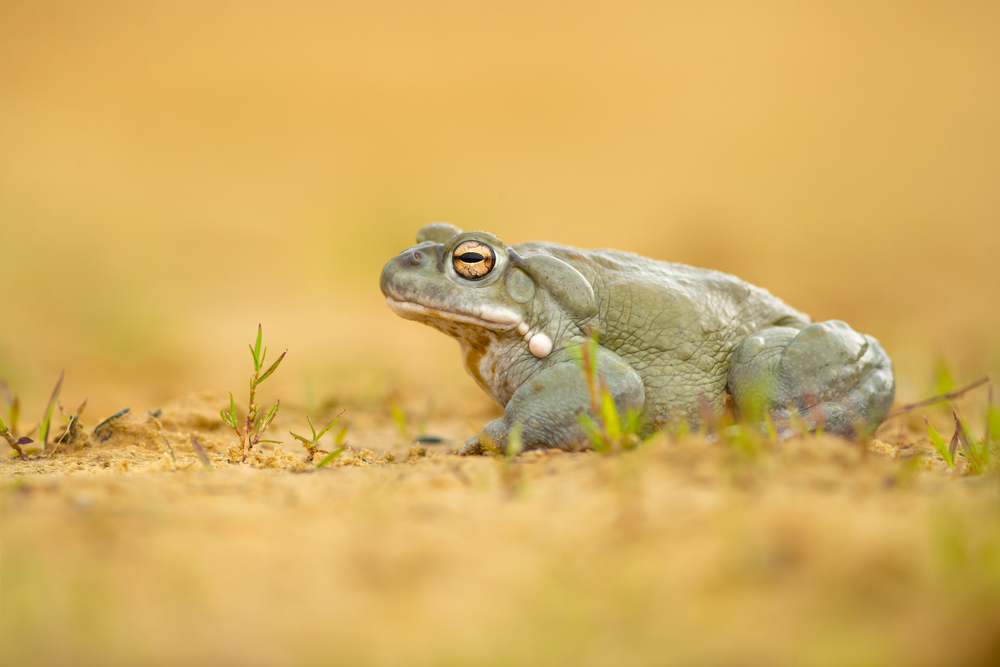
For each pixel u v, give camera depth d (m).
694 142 64.94
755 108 70.31
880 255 40.41
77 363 21.36
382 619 4.93
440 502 6.71
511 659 4.53
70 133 56.56
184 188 49.50
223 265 35.56
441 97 69.94
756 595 5.02
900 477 6.91
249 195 49.25
